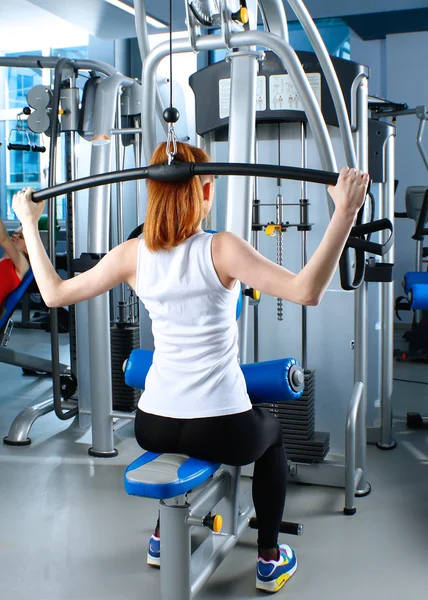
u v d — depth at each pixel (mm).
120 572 2291
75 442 3611
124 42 5738
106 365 3352
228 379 1714
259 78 2902
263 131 3191
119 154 3701
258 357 3244
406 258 7129
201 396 1698
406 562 2334
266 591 2154
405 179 7059
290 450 3016
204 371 1693
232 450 1731
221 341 1697
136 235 2193
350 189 1392
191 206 1626
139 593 2160
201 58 6008
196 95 3098
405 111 4344
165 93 3846
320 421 3199
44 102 3535
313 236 3150
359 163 2916
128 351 3795
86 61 3453
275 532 2131
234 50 2117
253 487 2119
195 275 1630
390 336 3463
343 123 2367
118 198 3742
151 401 1766
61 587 2197
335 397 3160
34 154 8898
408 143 7004
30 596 2143
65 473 3170
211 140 3256
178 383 1714
